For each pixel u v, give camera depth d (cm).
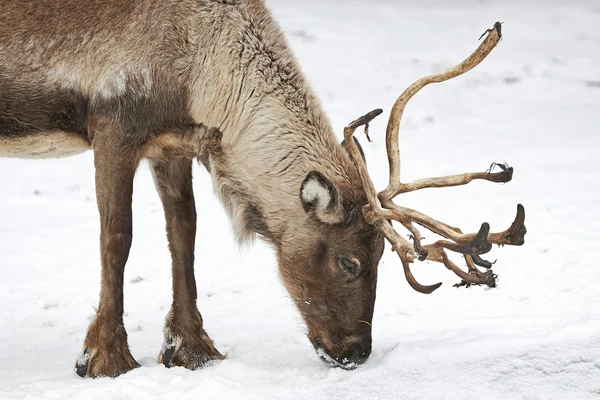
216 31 1131
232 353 1183
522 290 1411
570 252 1603
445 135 2603
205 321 1347
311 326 1110
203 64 1126
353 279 1087
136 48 1116
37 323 1362
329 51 3412
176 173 1191
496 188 2092
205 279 1566
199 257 1695
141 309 1420
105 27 1123
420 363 1045
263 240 1156
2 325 1352
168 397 998
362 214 1088
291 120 1129
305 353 1170
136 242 1789
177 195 1192
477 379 1041
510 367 1049
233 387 1019
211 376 1044
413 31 3806
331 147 1130
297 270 1114
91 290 1524
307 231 1105
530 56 3453
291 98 1137
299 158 1121
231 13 1139
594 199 1981
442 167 2281
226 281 1556
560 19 4100
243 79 1132
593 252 1596
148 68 1114
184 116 1132
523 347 1058
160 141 1139
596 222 1809
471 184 2136
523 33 3809
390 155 1100
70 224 1917
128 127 1115
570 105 2898
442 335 1159
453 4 4466
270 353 1173
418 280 1508
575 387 1043
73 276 1598
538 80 3158
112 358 1100
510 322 1199
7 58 1125
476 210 1914
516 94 3023
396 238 1066
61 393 1016
